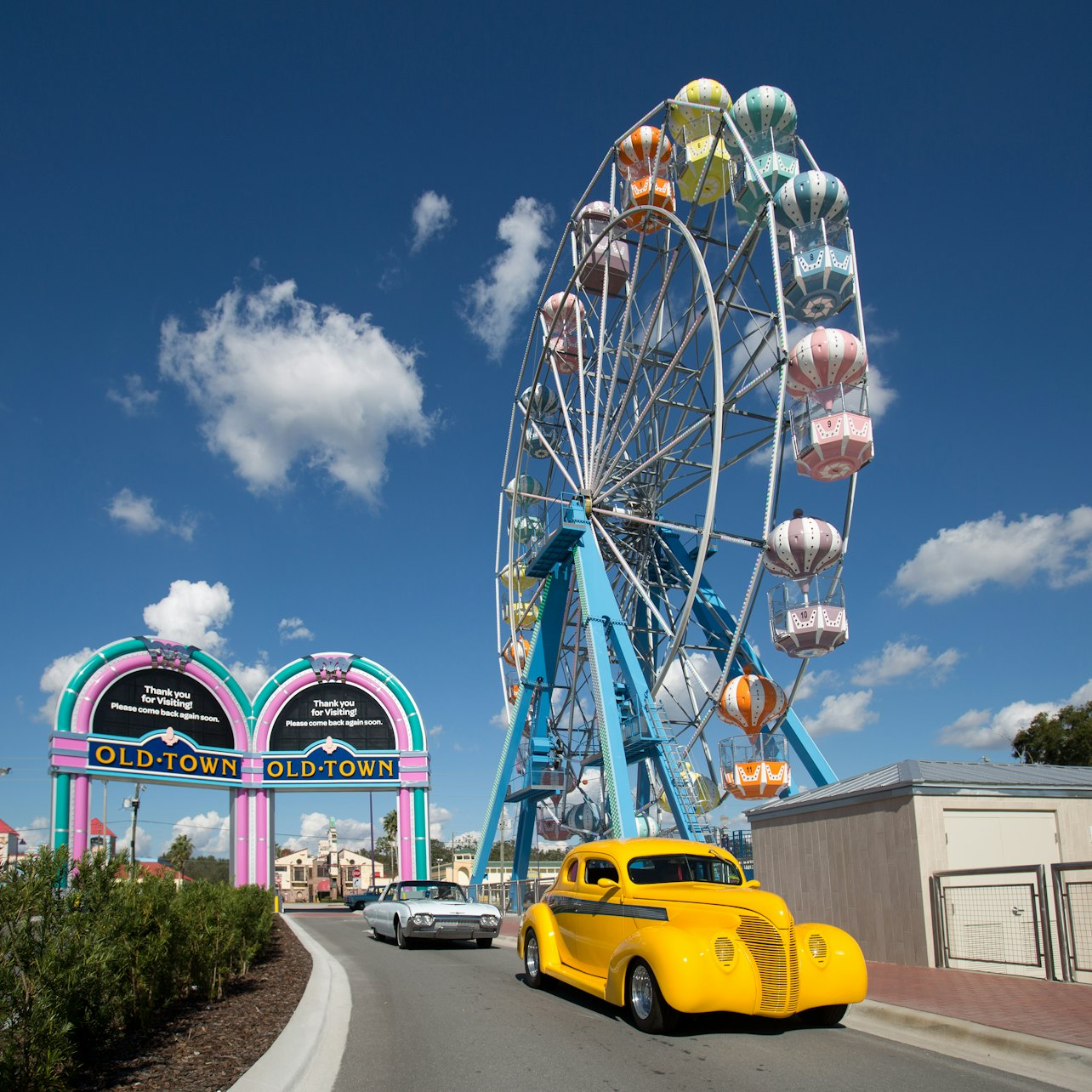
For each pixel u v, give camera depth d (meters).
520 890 28.48
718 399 23.95
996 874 12.98
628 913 10.27
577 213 33.06
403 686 47.94
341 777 46.31
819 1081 7.26
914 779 13.89
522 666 35.28
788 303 25.95
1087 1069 7.29
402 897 20.72
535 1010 10.75
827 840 15.84
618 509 32.09
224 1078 7.19
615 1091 7.04
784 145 27.98
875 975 12.61
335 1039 9.21
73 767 40.62
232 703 45.66
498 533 38.75
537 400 36.03
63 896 7.86
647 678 33.12
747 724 26.28
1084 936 12.63
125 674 42.91
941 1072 7.51
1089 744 39.72
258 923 15.25
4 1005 6.31
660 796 30.31
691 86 30.00
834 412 23.84
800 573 24.25
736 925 9.12
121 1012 8.80
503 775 32.34
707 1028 9.41
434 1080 7.45
